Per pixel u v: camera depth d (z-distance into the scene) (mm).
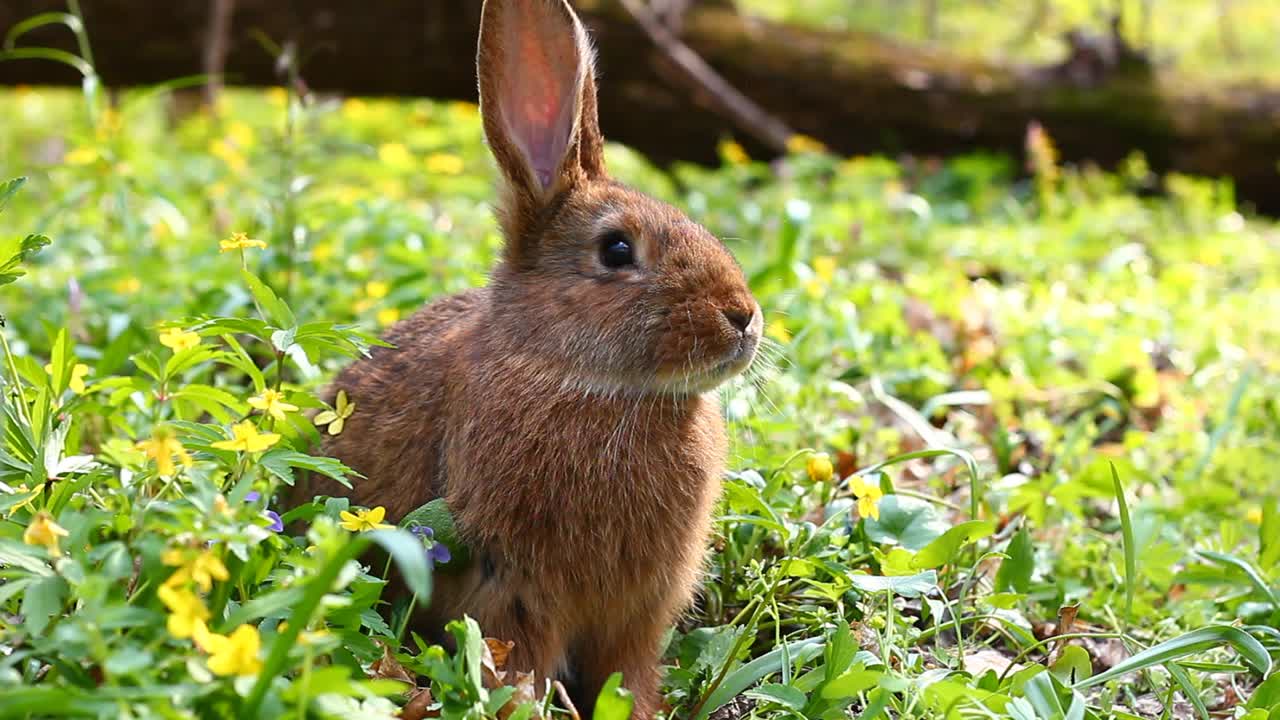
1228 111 2598
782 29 2602
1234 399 1485
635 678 1204
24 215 2047
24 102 3264
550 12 1233
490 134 1208
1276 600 1218
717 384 1179
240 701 977
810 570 1206
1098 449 1525
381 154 1947
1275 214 2688
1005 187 2604
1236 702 1204
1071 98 2590
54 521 1039
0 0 2205
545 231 1203
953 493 1403
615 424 1162
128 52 2287
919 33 3521
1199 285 1933
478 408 1162
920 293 1781
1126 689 1198
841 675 1117
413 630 1197
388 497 1214
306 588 979
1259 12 3568
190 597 963
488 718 1052
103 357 1354
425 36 2367
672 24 2521
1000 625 1233
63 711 949
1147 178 2629
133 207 1927
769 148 2545
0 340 1163
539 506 1151
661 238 1186
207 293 1513
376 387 1238
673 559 1180
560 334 1171
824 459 1252
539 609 1165
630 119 2498
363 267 1612
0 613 1082
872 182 2377
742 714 1183
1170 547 1338
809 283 1634
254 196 1929
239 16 2305
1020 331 1688
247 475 1046
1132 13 3439
